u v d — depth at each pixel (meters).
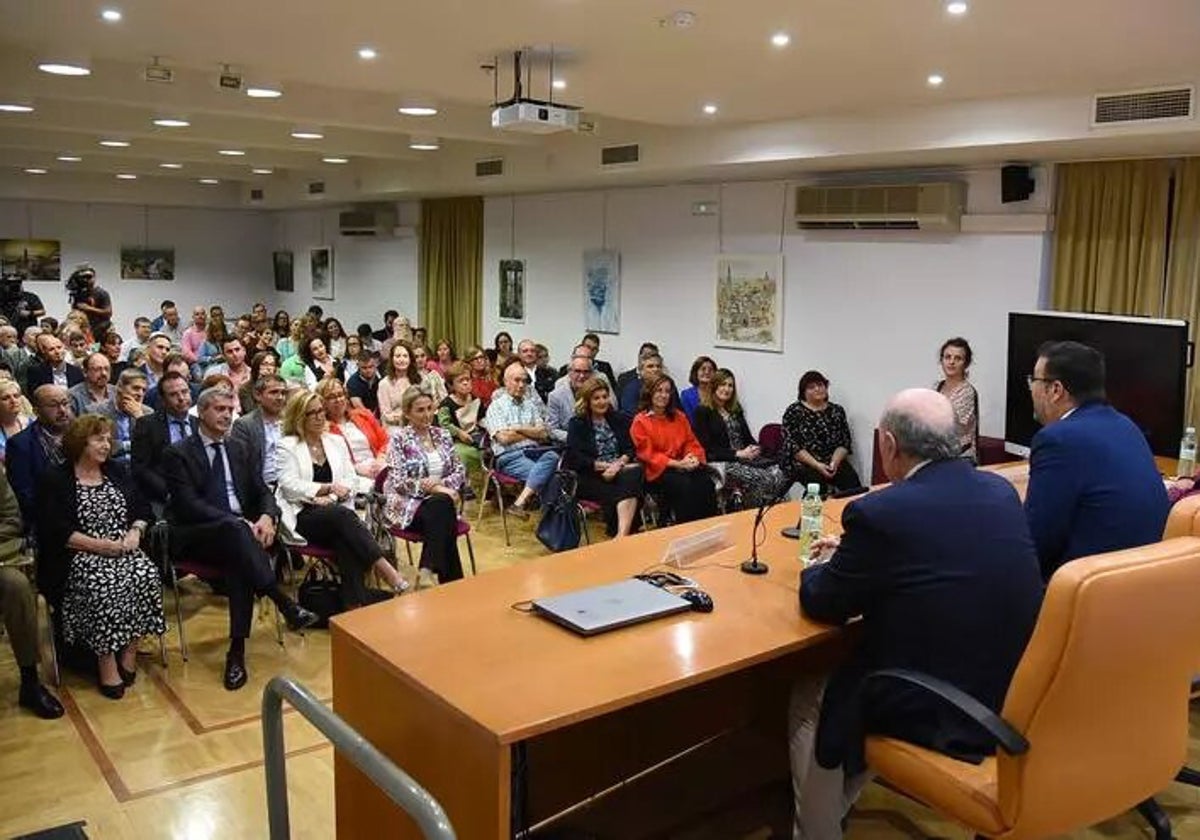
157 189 13.38
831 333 7.23
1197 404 5.52
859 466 7.14
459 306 11.01
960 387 5.91
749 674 3.32
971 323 6.43
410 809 1.45
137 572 3.91
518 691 2.04
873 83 4.98
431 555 4.69
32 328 8.45
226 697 3.87
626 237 8.85
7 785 3.18
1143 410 4.64
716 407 7.01
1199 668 2.46
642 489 5.73
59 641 4.06
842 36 4.00
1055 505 2.71
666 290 8.50
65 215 13.45
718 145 6.78
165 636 4.49
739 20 3.79
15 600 3.65
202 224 14.49
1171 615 2.00
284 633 4.53
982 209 6.33
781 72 4.75
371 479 4.99
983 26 3.78
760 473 6.30
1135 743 2.08
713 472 5.98
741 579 2.80
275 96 6.01
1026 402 5.27
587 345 8.09
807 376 6.58
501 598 2.60
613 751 3.02
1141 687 2.03
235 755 3.39
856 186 6.78
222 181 13.50
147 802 3.08
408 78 5.07
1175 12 3.53
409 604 2.54
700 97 5.50
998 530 2.26
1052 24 3.72
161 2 3.68
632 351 8.91
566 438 6.00
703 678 2.14
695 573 2.86
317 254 13.83
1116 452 2.70
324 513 4.44
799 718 2.54
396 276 12.17
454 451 5.09
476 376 7.80
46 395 4.27
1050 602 1.90
